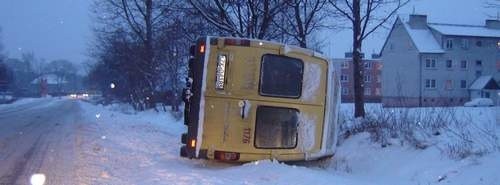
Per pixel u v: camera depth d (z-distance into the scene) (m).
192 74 10.95
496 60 69.69
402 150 13.22
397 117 15.64
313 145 11.51
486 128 13.72
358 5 19.11
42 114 39.81
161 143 16.62
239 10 19.19
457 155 11.59
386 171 12.55
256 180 9.53
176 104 36.12
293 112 11.19
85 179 9.79
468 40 68.88
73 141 17.47
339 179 10.09
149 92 44.62
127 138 18.42
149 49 37.59
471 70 68.88
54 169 11.14
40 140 18.00
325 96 11.73
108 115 37.78
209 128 10.73
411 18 70.88
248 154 10.85
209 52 10.77
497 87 66.06
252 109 10.81
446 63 68.12
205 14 19.02
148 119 31.48
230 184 9.11
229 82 10.76
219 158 10.75
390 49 71.94
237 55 10.80
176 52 33.09
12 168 11.42
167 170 10.74
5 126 25.62
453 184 10.45
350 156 14.20
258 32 19.14
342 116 16.97
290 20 20.55
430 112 15.70
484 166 10.59
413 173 11.73
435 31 68.81
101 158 12.76
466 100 66.50
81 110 49.16
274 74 11.00
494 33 69.69
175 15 22.05
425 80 67.56
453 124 14.64
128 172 10.55
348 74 93.12
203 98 10.71
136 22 39.19
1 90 90.38
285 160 11.18
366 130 15.49
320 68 11.65
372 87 98.62
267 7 18.67
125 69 45.88
